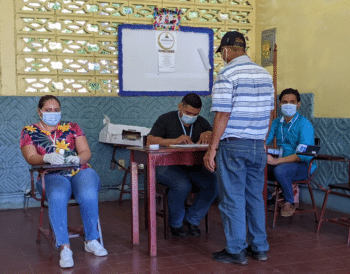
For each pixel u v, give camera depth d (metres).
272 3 6.20
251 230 3.47
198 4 6.31
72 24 5.80
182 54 6.26
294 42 5.82
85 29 5.85
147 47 6.08
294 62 5.84
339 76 5.10
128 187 6.09
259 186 3.41
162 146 3.94
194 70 6.35
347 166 4.98
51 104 3.67
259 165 3.33
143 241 4.02
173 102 6.26
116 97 5.97
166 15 6.13
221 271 3.18
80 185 3.56
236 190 3.28
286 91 4.70
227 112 3.14
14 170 5.59
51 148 3.72
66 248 3.37
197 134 4.37
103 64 5.98
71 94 5.84
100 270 3.24
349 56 4.94
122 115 6.01
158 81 6.17
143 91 6.10
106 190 6.02
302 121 4.72
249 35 6.63
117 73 6.04
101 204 5.77
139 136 5.76
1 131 5.51
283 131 4.87
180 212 4.09
